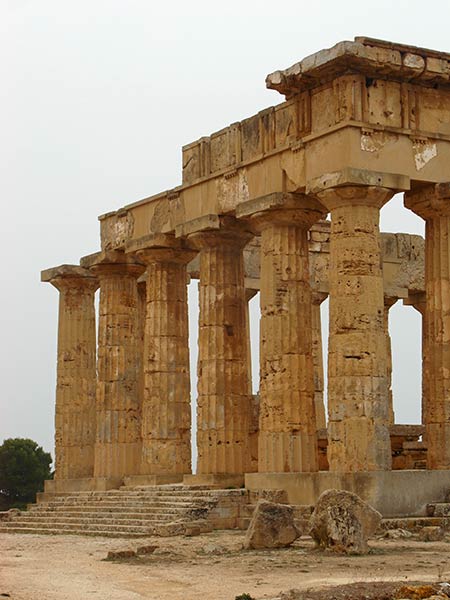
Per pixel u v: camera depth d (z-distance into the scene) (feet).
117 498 142.61
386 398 120.16
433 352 127.95
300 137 128.67
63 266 176.96
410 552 94.22
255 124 136.36
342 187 120.26
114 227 163.84
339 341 120.06
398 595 64.80
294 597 65.16
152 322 153.79
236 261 143.84
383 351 120.57
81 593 73.46
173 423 151.94
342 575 78.89
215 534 117.29
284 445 127.13
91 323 179.73
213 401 140.67
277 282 130.21
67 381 177.88
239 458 140.36
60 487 173.17
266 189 132.67
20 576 84.43
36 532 136.98
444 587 66.08
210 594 71.51
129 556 97.09
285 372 128.67
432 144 126.21
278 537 99.19
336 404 119.55
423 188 128.36
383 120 123.65
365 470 117.29
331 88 124.98
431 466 127.13
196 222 142.20
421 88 126.93
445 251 127.95
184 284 156.04
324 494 96.78
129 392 164.86
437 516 115.96
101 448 163.22
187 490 135.95
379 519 95.81
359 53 119.75
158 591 73.97
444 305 127.65
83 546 111.34
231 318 142.31
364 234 120.78
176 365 153.38
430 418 127.85
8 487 295.28
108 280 166.61
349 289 120.06
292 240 131.03
